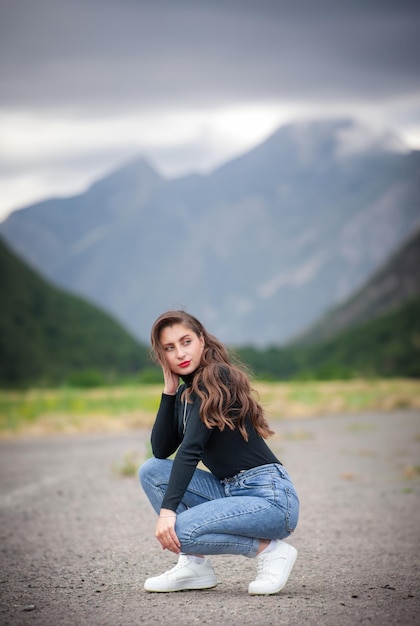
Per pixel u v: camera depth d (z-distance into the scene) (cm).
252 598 455
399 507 837
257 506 448
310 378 5797
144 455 1342
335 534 695
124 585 509
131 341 10056
